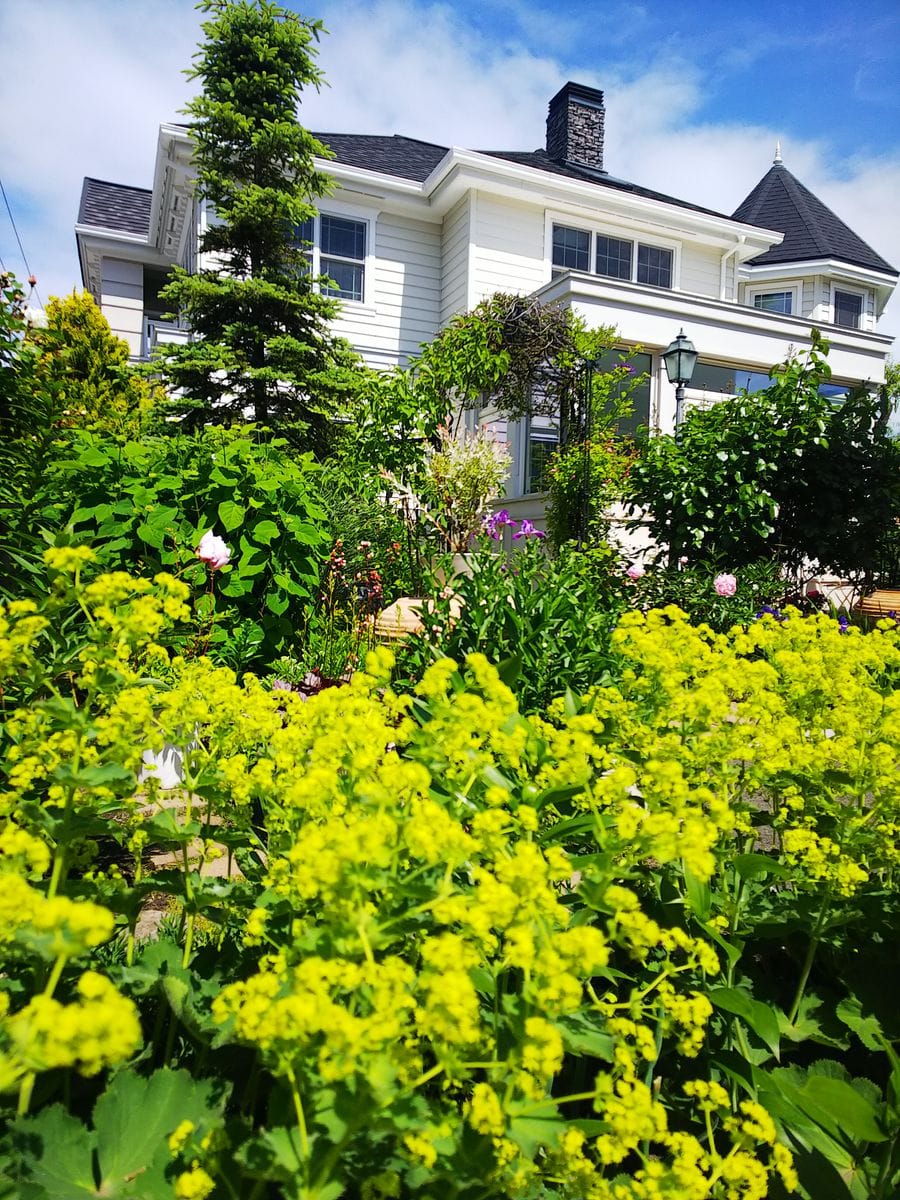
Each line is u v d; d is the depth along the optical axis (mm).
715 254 13555
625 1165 1323
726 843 1708
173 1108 1033
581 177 13883
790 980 1763
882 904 1629
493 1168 905
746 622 5258
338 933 937
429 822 933
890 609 7375
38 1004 665
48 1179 896
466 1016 797
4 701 2102
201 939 1646
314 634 4191
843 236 17719
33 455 3361
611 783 1219
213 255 10320
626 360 10133
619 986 1512
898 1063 1211
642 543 8758
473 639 3326
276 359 9281
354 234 11680
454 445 6781
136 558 4023
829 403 6484
